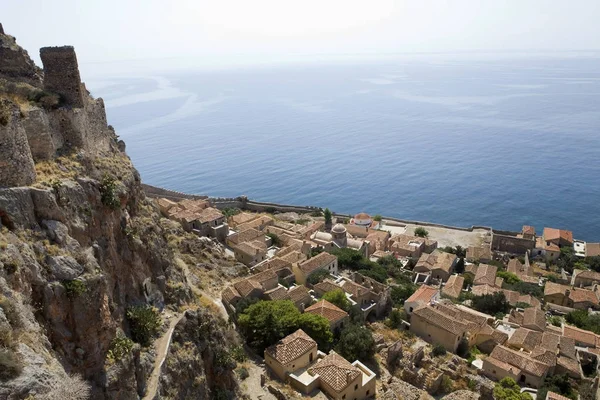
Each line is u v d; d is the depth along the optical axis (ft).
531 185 631.15
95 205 108.27
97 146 133.28
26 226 86.02
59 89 117.91
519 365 189.37
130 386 93.76
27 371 64.69
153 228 140.56
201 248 240.32
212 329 135.33
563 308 280.31
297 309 192.65
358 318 207.51
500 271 330.95
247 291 199.72
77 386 70.38
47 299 81.10
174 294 135.03
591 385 185.57
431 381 167.53
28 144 93.45
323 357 166.61
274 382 150.71
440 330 203.82
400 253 353.10
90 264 92.73
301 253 271.49
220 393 126.72
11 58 123.44
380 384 164.35
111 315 100.22
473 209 564.71
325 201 597.52
